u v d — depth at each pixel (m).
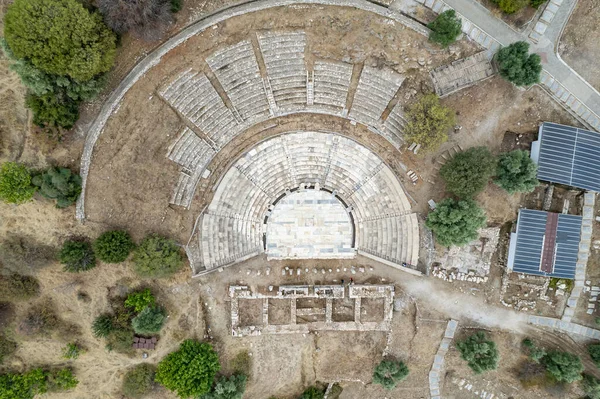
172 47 39.03
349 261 46.25
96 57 34.47
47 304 43.34
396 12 39.25
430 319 45.84
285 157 44.62
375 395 49.03
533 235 43.22
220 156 43.31
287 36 39.72
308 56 40.56
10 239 40.94
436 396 48.69
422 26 39.16
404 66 40.38
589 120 41.47
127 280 43.28
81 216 40.78
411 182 43.88
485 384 48.84
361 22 39.34
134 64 39.25
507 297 45.78
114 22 35.16
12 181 36.62
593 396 44.34
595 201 43.59
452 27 36.25
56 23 32.62
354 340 46.72
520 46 37.50
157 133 40.66
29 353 44.56
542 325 45.72
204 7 38.88
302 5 39.00
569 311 45.19
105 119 39.34
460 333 46.31
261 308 46.09
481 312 45.78
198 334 44.97
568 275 43.62
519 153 39.72
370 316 46.25
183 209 42.97
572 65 40.31
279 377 47.19
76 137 39.28
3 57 36.97
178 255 41.97
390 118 42.31
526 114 41.56
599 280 44.88
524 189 39.81
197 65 39.84
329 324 46.00
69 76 35.91
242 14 39.06
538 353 43.91
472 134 42.00
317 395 47.81
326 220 46.41
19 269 41.75
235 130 42.69
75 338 44.19
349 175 45.16
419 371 47.91
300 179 46.00
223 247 44.72
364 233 46.16
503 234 45.12
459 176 38.84
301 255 46.09
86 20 33.59
